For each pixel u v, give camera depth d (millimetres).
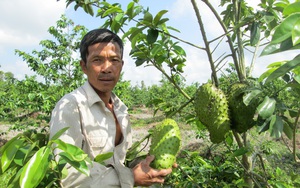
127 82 9297
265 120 1678
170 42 2457
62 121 1881
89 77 2102
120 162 2137
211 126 1833
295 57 1142
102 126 2049
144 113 24375
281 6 2039
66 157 1365
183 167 3357
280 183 2229
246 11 2783
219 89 1875
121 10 2082
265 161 4930
